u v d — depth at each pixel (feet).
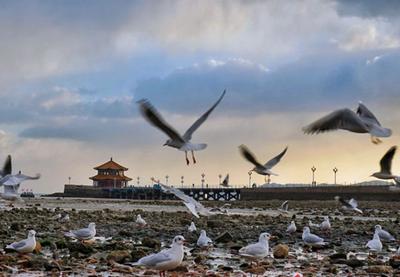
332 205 278.46
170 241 91.15
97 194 472.03
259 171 59.82
